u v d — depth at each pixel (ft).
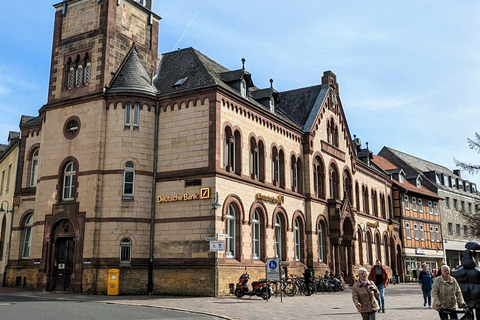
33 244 91.71
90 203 85.20
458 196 225.97
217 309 61.16
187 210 84.17
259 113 100.22
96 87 90.74
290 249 105.60
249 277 86.94
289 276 101.60
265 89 109.81
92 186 85.71
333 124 135.54
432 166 241.55
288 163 110.52
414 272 177.06
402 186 181.16
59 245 89.04
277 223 103.96
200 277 80.48
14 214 108.68
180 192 85.56
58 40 98.63
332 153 131.13
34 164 110.83
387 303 78.69
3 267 109.81
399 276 171.73
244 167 93.04
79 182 87.56
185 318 50.96
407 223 182.39
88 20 96.07
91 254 82.94
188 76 95.35
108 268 82.43
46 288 86.84
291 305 69.10
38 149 111.04
